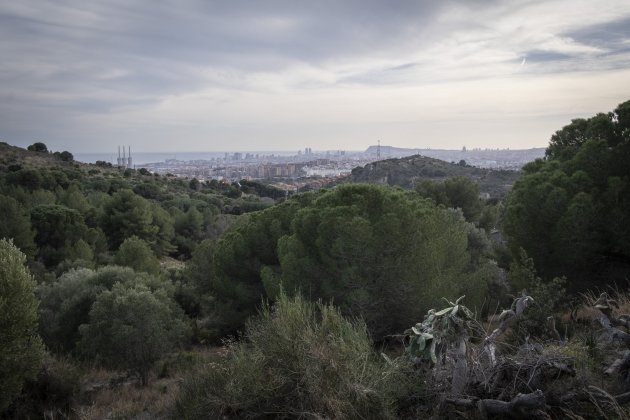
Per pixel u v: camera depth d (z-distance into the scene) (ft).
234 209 202.69
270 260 43.70
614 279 28.71
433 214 34.27
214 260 49.03
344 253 29.07
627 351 11.36
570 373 11.07
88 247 97.86
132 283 49.42
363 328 16.01
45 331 47.14
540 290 18.83
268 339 14.61
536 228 31.55
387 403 12.03
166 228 139.85
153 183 231.09
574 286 30.12
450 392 11.99
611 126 31.48
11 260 26.48
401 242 29.01
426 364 13.41
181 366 35.06
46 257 100.12
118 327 35.88
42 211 106.42
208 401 14.10
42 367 29.84
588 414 10.21
